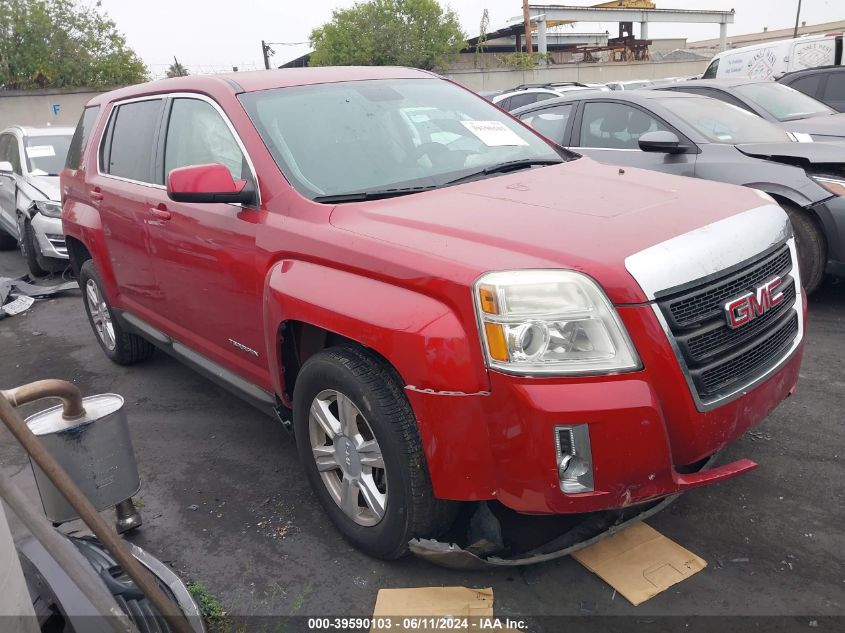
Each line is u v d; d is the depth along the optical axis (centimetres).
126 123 459
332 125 350
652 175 337
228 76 382
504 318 227
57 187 816
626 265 232
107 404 282
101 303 524
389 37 3083
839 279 604
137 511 337
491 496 242
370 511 286
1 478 167
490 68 3177
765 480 326
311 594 275
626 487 232
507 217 271
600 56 4331
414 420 256
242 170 335
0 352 597
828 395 403
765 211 288
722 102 661
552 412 223
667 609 253
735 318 253
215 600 275
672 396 235
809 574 266
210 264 349
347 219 290
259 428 420
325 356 279
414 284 246
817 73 1023
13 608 169
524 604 261
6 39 2458
